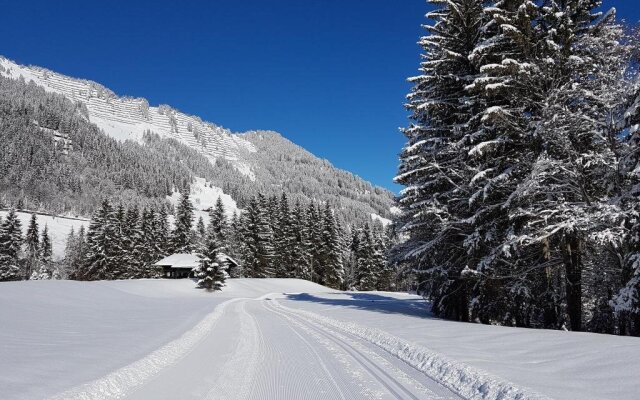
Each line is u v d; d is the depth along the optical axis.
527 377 6.60
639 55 14.71
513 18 15.85
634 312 12.45
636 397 5.37
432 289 20.58
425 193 20.00
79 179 180.12
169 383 6.91
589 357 7.78
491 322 19.02
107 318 17.11
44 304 20.28
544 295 16.91
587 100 15.73
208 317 19.20
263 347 10.86
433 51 21.12
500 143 16.59
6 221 68.19
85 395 5.75
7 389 5.63
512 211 15.52
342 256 79.75
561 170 14.99
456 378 7.03
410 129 20.61
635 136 13.20
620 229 13.08
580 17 16.06
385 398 6.16
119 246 71.62
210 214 78.88
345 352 10.12
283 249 76.38
